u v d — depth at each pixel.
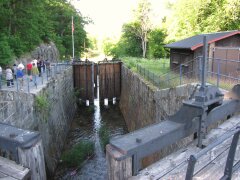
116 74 32.88
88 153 16.92
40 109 13.66
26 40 27.61
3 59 19.59
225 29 24.00
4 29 24.77
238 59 14.74
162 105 12.41
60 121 19.89
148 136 3.91
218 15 23.53
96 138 20.78
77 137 21.20
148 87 15.64
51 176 13.91
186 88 9.63
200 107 4.36
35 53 28.97
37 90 14.27
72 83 30.27
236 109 6.32
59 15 46.28
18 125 10.78
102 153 17.23
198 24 26.52
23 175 3.98
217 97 4.65
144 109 16.88
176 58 19.02
